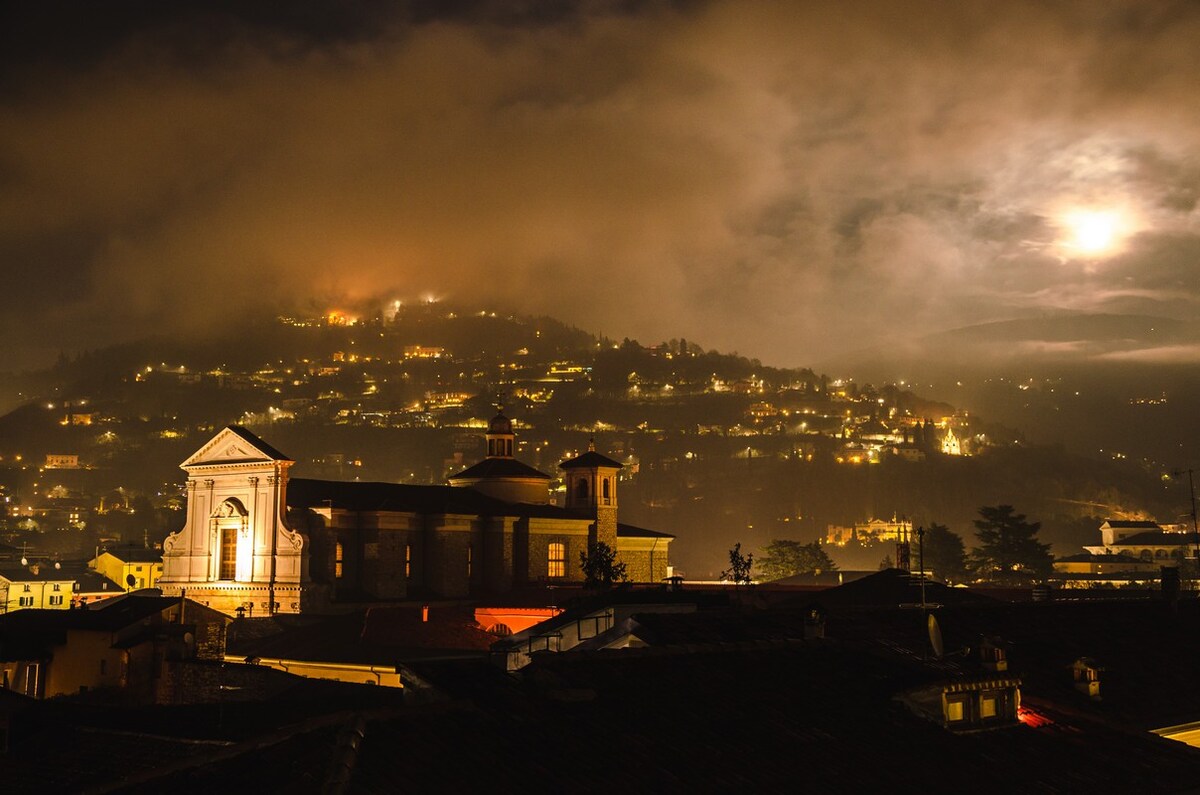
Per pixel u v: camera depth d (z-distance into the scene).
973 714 32.06
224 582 131.88
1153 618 51.06
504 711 25.98
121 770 37.53
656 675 29.89
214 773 22.05
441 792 21.98
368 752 22.59
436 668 27.50
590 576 130.88
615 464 161.38
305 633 112.38
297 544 128.12
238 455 134.12
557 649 40.47
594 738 25.75
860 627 40.50
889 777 27.47
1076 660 40.25
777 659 32.94
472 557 144.88
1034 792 28.86
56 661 93.69
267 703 57.41
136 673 92.19
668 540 167.12
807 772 26.73
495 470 159.12
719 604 55.03
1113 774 31.08
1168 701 40.59
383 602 132.38
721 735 27.42
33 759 39.69
